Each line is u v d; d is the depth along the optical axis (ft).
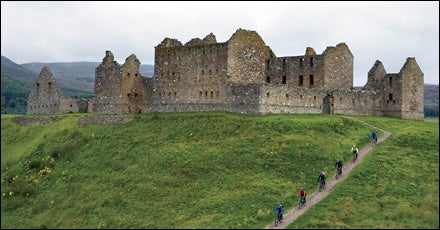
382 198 237.66
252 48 379.96
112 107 400.47
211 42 406.21
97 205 256.52
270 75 428.56
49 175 309.22
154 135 330.54
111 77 403.34
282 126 311.47
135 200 253.24
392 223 216.13
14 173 327.06
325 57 399.44
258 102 339.57
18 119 429.38
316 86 403.34
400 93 401.70
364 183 251.60
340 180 256.52
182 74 384.88
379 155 282.97
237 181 258.37
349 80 424.05
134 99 405.39
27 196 290.97
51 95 463.01
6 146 390.83
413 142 302.25
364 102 402.31
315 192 246.27
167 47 396.37
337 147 293.84
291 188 250.16
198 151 294.46
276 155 280.72
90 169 303.07
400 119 381.81
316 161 275.39
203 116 340.59
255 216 225.56
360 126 333.01
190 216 231.50
